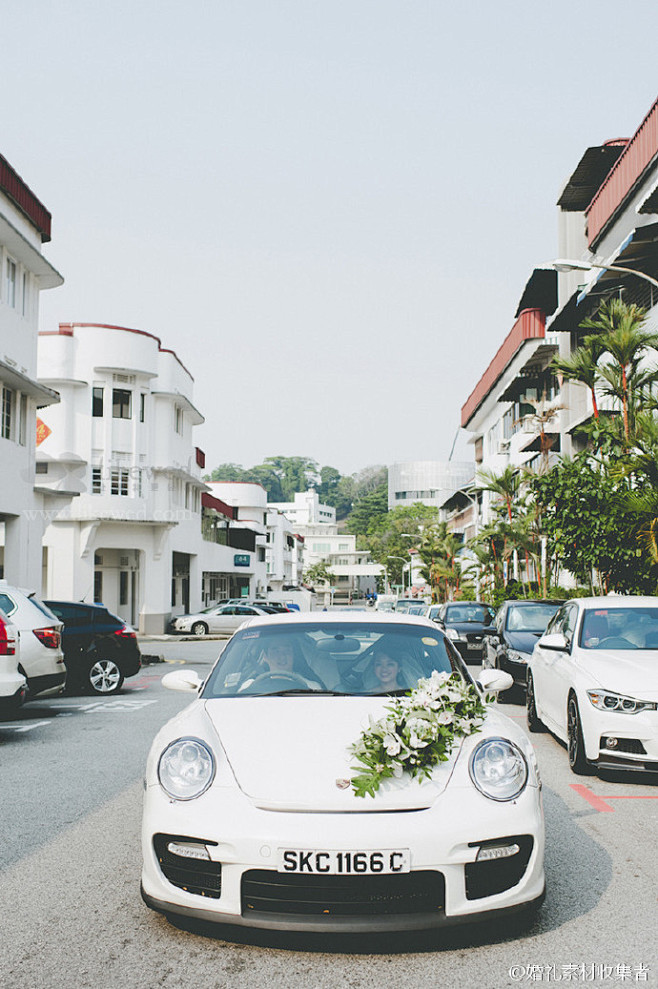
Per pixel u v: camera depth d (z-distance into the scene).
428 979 3.64
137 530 37.78
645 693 7.46
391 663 5.28
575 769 8.05
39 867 5.23
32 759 8.77
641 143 21.27
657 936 4.13
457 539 69.25
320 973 3.70
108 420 36.47
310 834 3.75
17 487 22.47
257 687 5.10
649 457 16.48
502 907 3.85
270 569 93.38
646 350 20.39
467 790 3.99
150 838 4.03
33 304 23.75
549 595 27.52
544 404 33.66
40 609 11.52
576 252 34.84
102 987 3.56
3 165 21.03
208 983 3.60
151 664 23.75
